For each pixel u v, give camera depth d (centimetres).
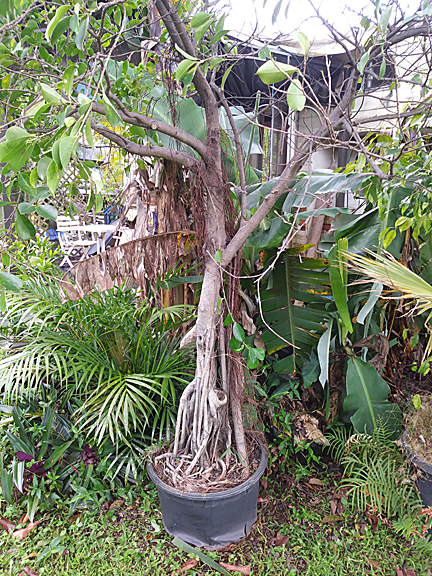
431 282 253
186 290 288
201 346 197
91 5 111
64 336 247
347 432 266
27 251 276
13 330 281
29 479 224
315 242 290
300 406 276
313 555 194
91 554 194
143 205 283
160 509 221
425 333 285
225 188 193
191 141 172
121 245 199
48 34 86
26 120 115
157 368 245
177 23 145
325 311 262
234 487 188
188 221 254
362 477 232
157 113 236
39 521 212
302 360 279
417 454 205
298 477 238
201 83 167
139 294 288
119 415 206
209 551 194
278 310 270
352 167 204
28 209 100
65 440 233
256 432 225
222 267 188
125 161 257
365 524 213
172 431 232
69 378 263
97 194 104
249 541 203
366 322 257
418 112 149
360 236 243
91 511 217
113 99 131
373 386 243
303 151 159
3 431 246
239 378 206
